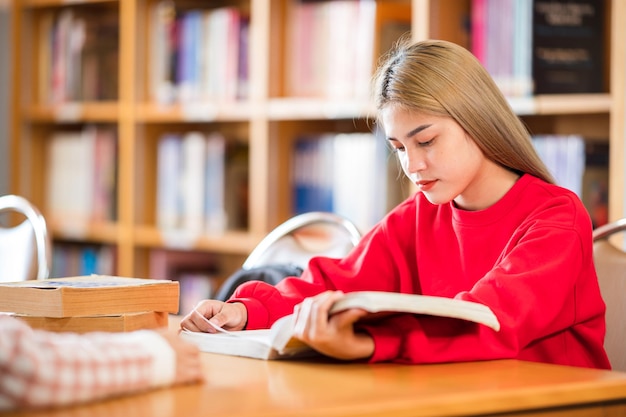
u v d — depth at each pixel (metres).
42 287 1.40
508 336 1.30
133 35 3.43
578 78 2.55
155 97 3.43
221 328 1.52
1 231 2.52
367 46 2.83
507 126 1.55
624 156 2.39
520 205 1.57
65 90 3.74
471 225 1.61
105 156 3.61
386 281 1.75
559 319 1.52
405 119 1.47
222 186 3.27
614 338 1.80
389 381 1.15
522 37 2.53
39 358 0.97
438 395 1.06
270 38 3.08
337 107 2.86
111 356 1.04
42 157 3.88
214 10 3.41
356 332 1.30
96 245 3.93
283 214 3.15
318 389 1.10
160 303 1.46
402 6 2.88
